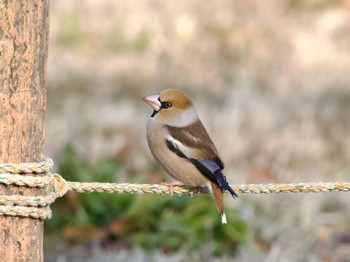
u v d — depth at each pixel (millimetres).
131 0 26469
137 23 24625
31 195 6074
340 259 11406
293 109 18375
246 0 26125
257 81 21297
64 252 11125
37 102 6023
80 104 18156
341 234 12133
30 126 6008
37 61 5977
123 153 13648
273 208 12547
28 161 6027
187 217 11328
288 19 26188
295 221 12359
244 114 17641
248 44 24109
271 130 16516
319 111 18344
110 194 11625
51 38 23641
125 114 17297
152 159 13914
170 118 8719
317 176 14188
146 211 11406
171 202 11484
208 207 11344
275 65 22859
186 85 20688
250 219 11875
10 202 5977
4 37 5859
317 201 12859
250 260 10750
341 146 16016
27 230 6102
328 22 25938
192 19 25094
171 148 8555
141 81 20734
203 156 8516
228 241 11227
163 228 11242
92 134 15898
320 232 12180
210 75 21625
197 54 23516
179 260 10695
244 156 15023
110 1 26156
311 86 20688
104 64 21906
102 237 11422
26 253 6113
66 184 6559
